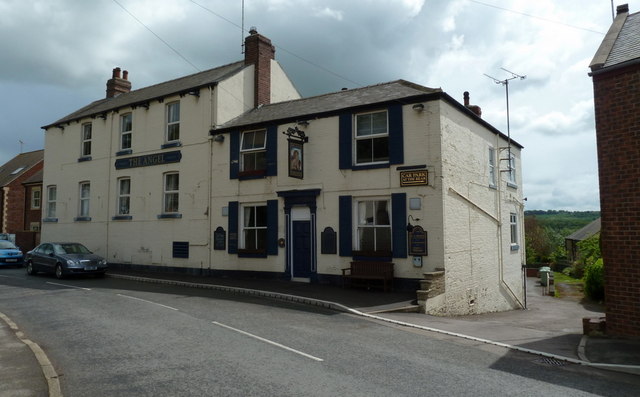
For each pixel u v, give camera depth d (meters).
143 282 16.62
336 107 15.55
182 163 19.05
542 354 7.54
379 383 5.85
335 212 15.02
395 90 15.41
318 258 15.23
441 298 12.69
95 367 6.53
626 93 8.54
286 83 22.16
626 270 8.39
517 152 22.27
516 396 5.49
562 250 50.91
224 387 5.66
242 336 8.27
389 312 10.99
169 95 19.58
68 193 23.73
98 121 22.64
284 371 6.29
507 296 18.58
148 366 6.53
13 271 21.03
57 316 10.23
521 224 21.81
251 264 16.81
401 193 13.82
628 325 8.34
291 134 15.10
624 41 9.70
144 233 20.05
